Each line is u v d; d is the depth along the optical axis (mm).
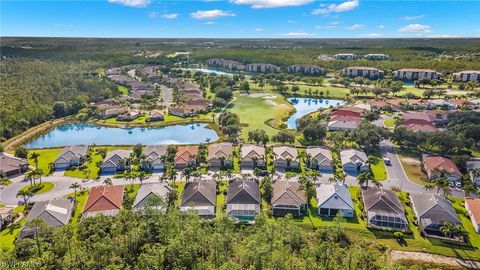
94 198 100375
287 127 180500
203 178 119625
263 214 93875
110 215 92062
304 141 155375
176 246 70562
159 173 124938
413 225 93312
